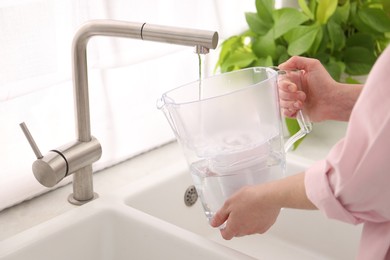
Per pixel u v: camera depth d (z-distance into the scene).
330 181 0.81
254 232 0.96
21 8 1.19
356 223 0.82
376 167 0.73
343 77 1.76
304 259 1.36
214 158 0.93
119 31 1.07
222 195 0.96
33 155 1.30
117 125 1.47
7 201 1.26
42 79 1.25
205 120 0.91
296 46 1.60
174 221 1.36
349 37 1.78
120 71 1.45
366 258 0.84
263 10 1.67
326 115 1.11
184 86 1.01
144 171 1.44
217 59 1.75
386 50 0.71
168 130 1.58
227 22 1.69
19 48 1.20
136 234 1.15
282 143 0.98
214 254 1.04
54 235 1.12
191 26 1.56
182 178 1.36
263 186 0.91
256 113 0.92
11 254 1.05
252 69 1.02
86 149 1.17
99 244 1.19
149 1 1.43
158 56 1.46
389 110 0.70
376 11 1.78
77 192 1.27
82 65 1.13
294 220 1.40
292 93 1.09
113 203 1.21
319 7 1.71
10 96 1.20
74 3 1.28
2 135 1.25
